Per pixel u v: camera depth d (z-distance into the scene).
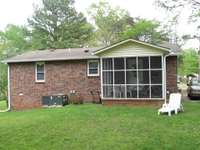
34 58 26.03
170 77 23.77
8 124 16.20
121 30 49.38
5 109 27.88
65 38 50.94
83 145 11.83
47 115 18.64
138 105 21.89
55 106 24.59
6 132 14.25
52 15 51.47
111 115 17.67
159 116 16.94
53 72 25.72
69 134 13.38
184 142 11.62
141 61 22.16
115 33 50.72
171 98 18.97
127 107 21.00
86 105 22.69
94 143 11.98
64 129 14.32
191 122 14.93
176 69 23.73
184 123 14.75
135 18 49.09
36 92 26.08
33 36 51.97
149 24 38.12
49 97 24.98
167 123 14.91
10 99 26.66
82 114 18.28
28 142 12.55
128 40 21.95
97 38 51.19
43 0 51.88
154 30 38.03
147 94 21.97
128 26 45.66
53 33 51.53
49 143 12.29
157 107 20.91
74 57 24.86
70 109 20.61
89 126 14.79
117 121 15.76
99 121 15.92
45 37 50.94
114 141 12.10
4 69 46.97
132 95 22.22
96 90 24.72
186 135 12.51
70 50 28.50
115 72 22.62
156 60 21.92
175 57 23.70
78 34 51.41
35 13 51.88
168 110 17.28
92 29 51.72
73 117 17.36
